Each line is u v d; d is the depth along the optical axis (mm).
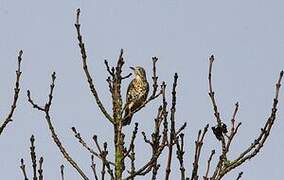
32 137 13148
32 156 13078
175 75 13047
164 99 13273
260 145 13227
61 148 13672
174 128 12930
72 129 13750
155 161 13195
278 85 13344
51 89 14008
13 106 13656
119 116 13922
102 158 13391
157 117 13383
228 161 13133
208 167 12984
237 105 13562
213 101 13703
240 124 13430
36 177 13008
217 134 13367
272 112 13320
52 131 13781
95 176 13367
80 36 14328
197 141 12883
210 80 13922
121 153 13680
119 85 14039
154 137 13273
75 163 13508
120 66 14039
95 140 13656
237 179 13055
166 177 12758
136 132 13469
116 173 13508
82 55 14273
